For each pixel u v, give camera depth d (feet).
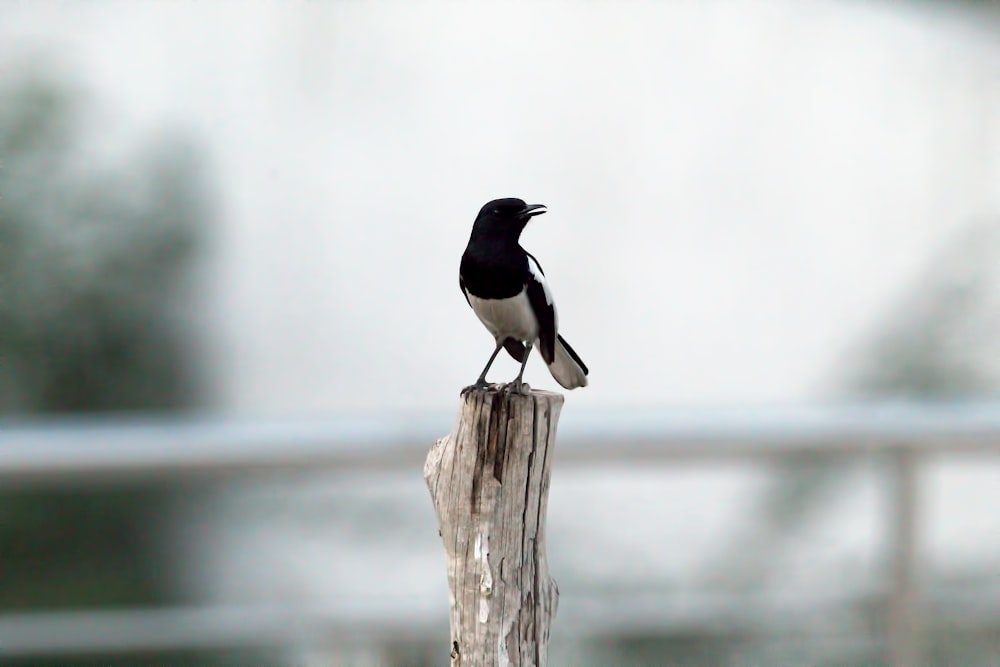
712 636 31.04
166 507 50.67
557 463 29.07
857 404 32.07
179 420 30.55
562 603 31.12
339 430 28.66
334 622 29.60
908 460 29.58
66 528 50.14
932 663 29.48
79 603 49.14
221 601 49.32
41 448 26.91
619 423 29.50
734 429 29.07
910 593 29.53
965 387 52.37
